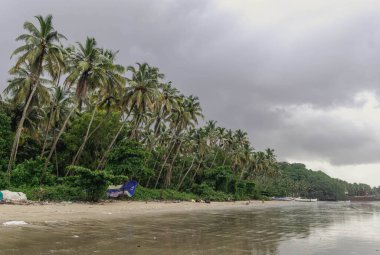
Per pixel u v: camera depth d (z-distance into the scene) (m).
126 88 51.31
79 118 55.12
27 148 51.72
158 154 74.25
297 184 185.00
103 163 53.25
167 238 16.30
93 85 44.53
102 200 43.00
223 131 101.19
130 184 50.50
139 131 71.69
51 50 39.12
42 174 41.25
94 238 15.01
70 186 39.81
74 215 24.95
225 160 103.69
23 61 38.19
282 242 16.03
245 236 17.97
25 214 22.84
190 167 82.19
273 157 139.00
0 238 13.59
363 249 14.52
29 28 38.81
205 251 13.16
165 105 60.84
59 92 51.19
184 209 42.56
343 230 22.22
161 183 75.31
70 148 52.84
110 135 57.69
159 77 53.41
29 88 41.69
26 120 48.16
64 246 12.74
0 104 48.22
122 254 11.88
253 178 141.62
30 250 11.71
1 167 41.34
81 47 44.44
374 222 29.34
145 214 31.19
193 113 69.50
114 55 49.31
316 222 28.45
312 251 13.79
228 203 71.19
